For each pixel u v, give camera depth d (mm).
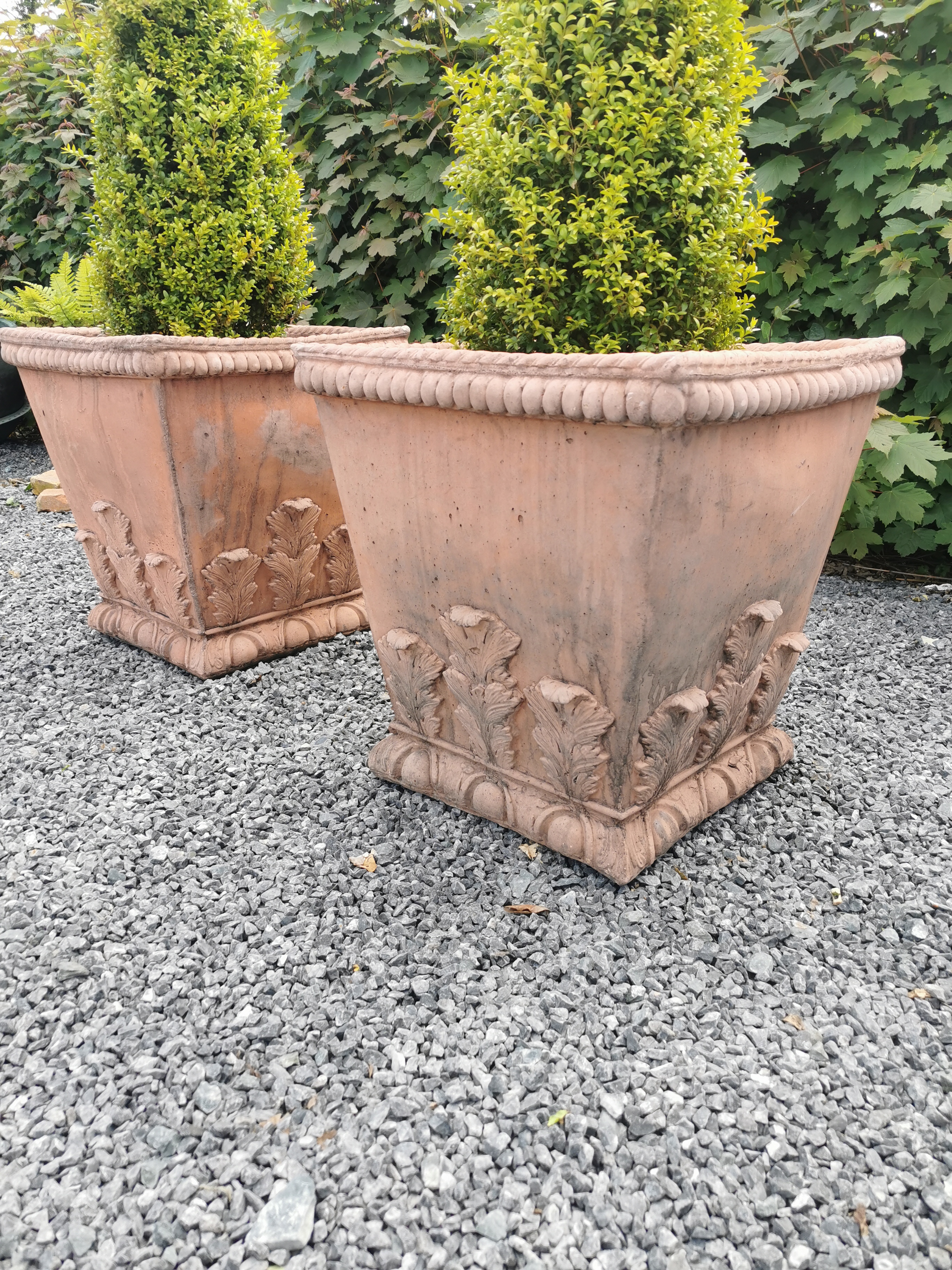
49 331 3256
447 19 4102
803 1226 1381
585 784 2107
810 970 1888
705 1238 1364
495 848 2301
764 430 1846
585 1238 1364
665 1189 1432
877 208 3762
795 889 2139
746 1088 1601
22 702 3141
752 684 2307
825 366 1939
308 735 2895
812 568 2320
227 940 2002
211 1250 1358
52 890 2156
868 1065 1655
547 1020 1774
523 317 2027
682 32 1878
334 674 3316
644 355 1598
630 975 1876
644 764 2062
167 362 2789
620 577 1792
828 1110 1565
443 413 1963
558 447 1779
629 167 1899
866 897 2111
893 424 3711
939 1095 1596
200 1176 1470
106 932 2021
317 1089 1636
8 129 7023
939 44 3592
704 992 1832
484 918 2059
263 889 2174
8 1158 1515
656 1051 1685
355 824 2426
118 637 3658
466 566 2109
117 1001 1835
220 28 3191
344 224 4914
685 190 1924
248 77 3260
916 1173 1461
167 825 2404
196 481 3029
